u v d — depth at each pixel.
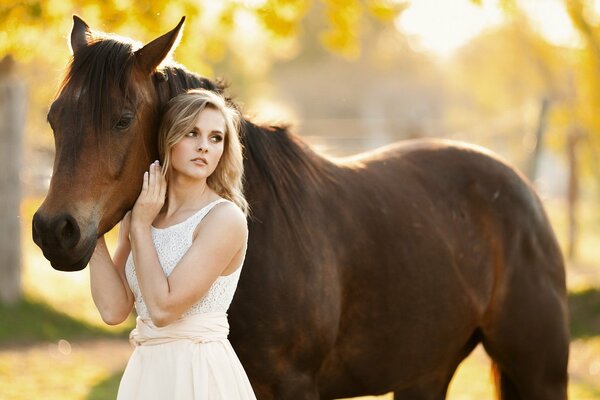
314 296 4.76
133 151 4.05
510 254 5.88
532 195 6.11
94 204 3.91
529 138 24.70
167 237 4.04
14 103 14.93
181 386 3.95
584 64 18.59
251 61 40.56
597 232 34.66
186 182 4.10
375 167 5.62
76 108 3.94
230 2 9.47
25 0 8.46
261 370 4.70
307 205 4.91
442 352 5.66
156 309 3.88
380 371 5.35
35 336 14.36
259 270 4.62
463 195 5.80
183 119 3.98
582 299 15.49
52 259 3.85
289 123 5.23
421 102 73.06
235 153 4.14
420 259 5.36
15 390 10.48
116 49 4.05
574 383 11.37
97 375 11.70
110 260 4.21
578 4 15.22
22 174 15.27
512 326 5.91
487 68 42.97
